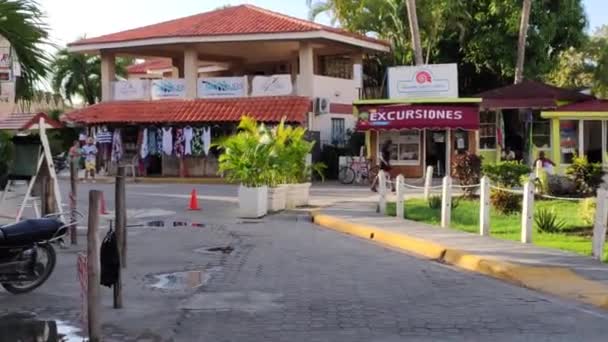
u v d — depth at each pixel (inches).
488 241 502.6
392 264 445.1
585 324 292.0
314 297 348.2
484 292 357.7
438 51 1555.1
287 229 627.8
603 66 2007.9
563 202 786.2
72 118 1343.5
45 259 361.7
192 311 320.2
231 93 1336.1
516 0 1395.2
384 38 1569.9
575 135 1147.9
